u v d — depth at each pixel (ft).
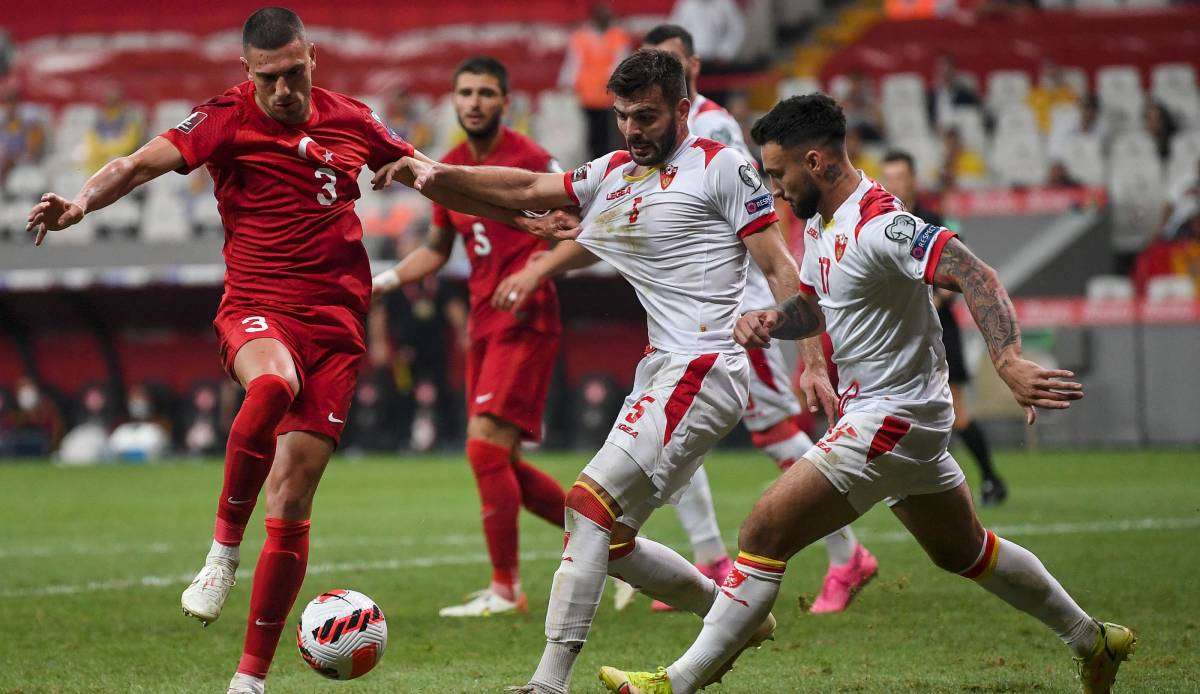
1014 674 55.62
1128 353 178.09
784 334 51.29
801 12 301.43
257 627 51.01
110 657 62.59
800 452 77.36
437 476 166.61
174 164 52.11
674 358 53.47
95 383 214.69
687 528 75.46
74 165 246.27
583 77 205.77
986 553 50.16
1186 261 194.70
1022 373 42.24
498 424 76.43
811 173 48.03
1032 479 144.15
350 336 54.54
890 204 46.88
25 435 211.20
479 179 56.95
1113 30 277.64
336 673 50.70
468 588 83.51
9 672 59.06
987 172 230.27
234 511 50.39
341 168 54.49
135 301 208.03
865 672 56.54
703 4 230.07
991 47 272.92
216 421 211.41
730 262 53.98
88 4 317.83
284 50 52.03
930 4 303.27
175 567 94.53
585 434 199.31
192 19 309.63
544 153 78.84
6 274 199.62
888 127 241.55
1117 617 67.87
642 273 54.75
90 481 167.84
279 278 53.67
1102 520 108.06
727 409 53.31
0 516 128.77
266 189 53.62
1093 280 189.57
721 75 231.50
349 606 51.06
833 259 48.01
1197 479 140.97
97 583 86.99
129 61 293.43
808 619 70.08
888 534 104.06
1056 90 247.70
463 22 297.53
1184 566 84.38
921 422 47.80
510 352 76.84
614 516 51.44
